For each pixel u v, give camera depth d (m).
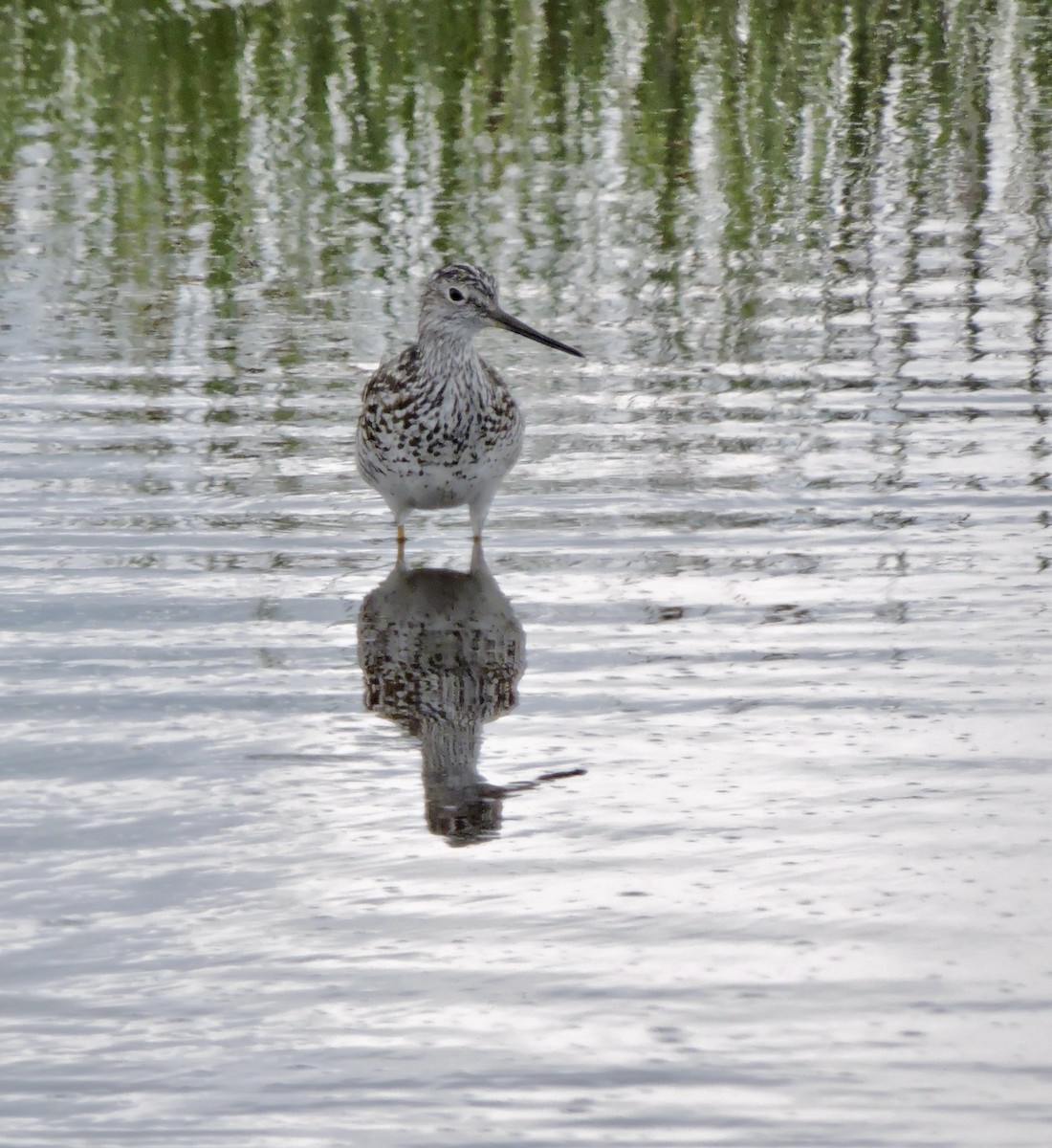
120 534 13.71
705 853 8.84
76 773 9.91
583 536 13.80
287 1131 6.66
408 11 33.47
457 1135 6.62
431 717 10.66
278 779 9.85
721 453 15.38
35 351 17.81
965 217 22.78
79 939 8.05
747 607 12.36
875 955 7.80
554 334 18.59
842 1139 6.56
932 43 32.03
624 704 10.83
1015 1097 6.79
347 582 13.02
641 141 26.30
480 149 25.81
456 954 7.89
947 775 9.70
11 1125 6.70
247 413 16.31
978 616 12.09
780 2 34.62
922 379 17.09
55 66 29.86
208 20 32.69
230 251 21.44
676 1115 6.72
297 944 8.00
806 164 25.27
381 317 19.05
